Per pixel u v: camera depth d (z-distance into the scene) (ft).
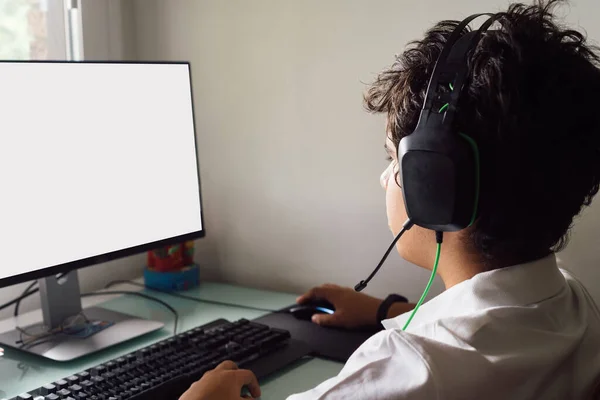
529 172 2.21
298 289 4.92
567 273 3.06
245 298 4.66
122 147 3.84
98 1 4.99
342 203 4.62
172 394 2.96
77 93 3.62
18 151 3.38
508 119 2.16
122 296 4.70
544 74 2.21
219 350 3.38
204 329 3.75
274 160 4.87
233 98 4.98
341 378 2.32
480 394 2.16
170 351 3.33
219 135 5.11
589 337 2.60
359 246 4.59
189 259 4.99
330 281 4.76
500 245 2.37
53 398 2.82
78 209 3.64
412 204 2.32
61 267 3.56
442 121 2.20
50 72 3.49
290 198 4.84
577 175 2.32
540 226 2.34
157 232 4.05
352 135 4.50
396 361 2.25
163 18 5.19
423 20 4.14
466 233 2.43
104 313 4.20
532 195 2.25
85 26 4.91
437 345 2.20
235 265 5.20
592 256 3.82
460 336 2.27
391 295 4.02
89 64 3.67
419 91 2.43
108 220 3.79
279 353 3.49
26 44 4.72
